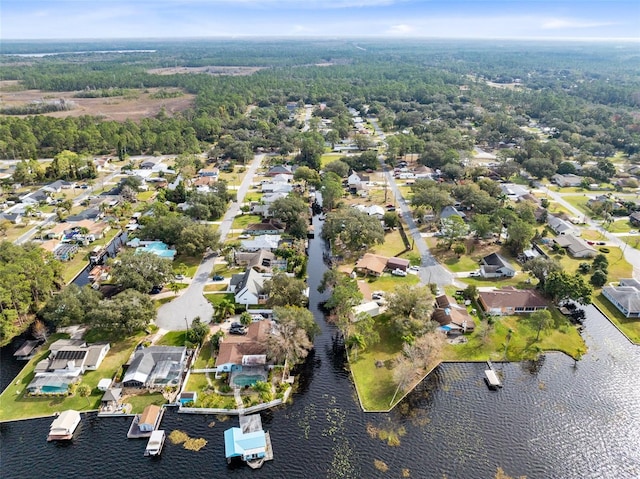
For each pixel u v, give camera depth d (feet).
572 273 415.64
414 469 236.84
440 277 413.80
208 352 316.60
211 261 441.27
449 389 288.92
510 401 280.31
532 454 245.86
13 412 269.64
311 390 288.92
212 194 559.38
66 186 651.66
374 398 281.95
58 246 465.47
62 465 239.71
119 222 531.91
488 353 318.45
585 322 354.54
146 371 290.97
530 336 334.44
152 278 376.07
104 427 261.03
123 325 317.22
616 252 459.73
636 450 249.34
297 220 500.33
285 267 425.28
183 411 270.05
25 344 321.93
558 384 293.64
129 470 237.25
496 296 363.56
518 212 510.58
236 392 283.38
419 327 319.47
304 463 240.53
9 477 233.76
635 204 566.77
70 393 282.15
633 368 307.78
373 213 536.42
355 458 242.99
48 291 368.48
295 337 301.02
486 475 234.38
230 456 240.73
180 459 242.58
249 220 541.34
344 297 332.60
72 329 342.03
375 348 324.39
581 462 241.96
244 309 358.64
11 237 491.72
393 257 443.32
